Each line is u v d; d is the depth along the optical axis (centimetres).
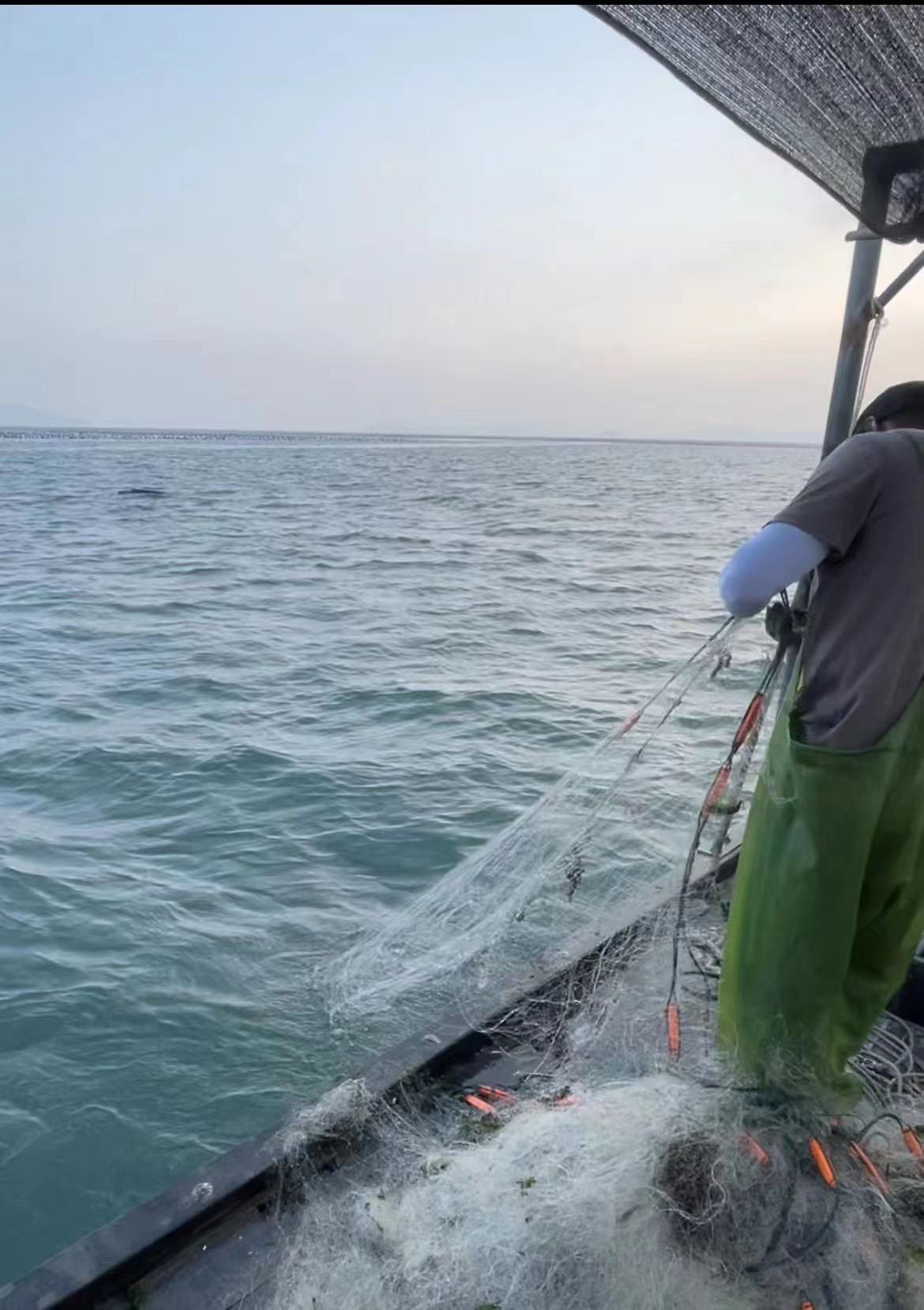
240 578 2142
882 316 358
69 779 838
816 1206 215
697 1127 225
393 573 2252
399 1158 246
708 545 2927
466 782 832
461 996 356
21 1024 486
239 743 934
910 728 216
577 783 550
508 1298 202
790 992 226
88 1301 211
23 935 568
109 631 1543
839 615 219
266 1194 241
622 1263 204
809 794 218
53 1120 424
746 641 388
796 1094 228
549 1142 227
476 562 2466
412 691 1141
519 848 498
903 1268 213
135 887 632
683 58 240
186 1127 420
